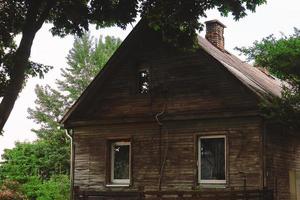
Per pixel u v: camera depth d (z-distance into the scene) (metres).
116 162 21.97
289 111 17.92
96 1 16.47
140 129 21.33
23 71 14.84
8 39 16.19
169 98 20.83
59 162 43.00
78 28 17.02
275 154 19.59
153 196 20.14
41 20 15.24
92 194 20.25
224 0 15.81
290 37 19.58
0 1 15.86
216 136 19.64
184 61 20.77
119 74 22.23
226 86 19.62
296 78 18.34
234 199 17.88
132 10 16.56
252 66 27.61
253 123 18.80
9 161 41.78
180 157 20.12
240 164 18.78
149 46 21.64
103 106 22.42
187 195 19.55
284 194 20.09
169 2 15.66
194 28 16.20
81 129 22.95
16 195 28.73
